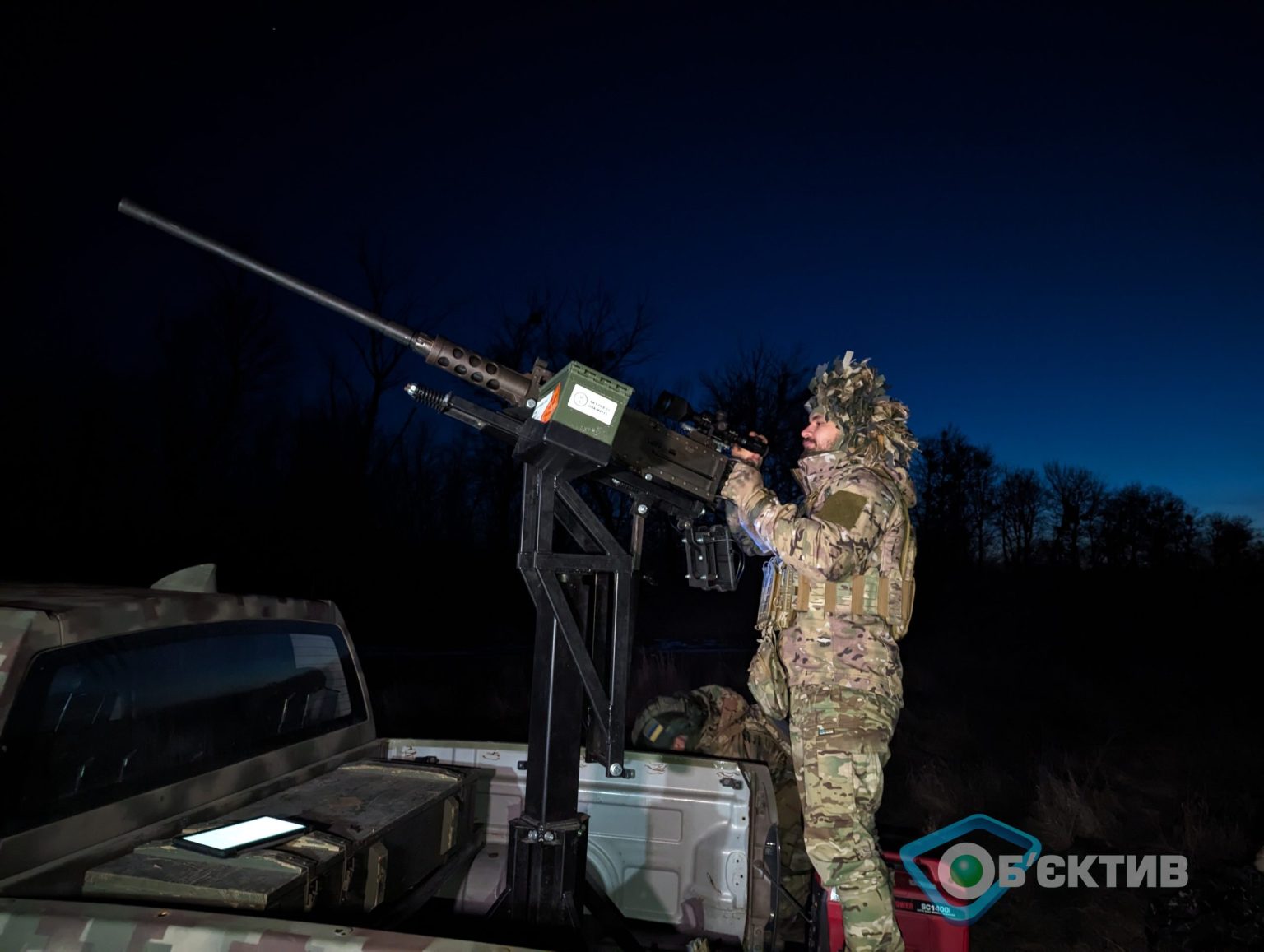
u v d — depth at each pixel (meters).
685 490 2.67
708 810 2.94
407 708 9.66
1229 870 4.31
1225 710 10.45
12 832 1.70
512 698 10.42
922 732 9.58
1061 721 10.23
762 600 3.04
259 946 1.45
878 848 2.50
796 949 3.34
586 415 2.17
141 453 20.27
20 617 1.83
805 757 2.55
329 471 21.98
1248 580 23.30
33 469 18.48
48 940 1.50
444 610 19.09
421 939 1.46
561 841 2.17
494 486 25.59
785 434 24.66
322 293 2.55
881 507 2.61
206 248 2.61
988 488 36.25
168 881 1.72
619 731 2.32
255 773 2.40
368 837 2.07
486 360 2.50
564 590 2.43
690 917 2.92
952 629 18.80
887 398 2.91
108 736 1.96
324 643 2.91
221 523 20.41
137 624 2.08
